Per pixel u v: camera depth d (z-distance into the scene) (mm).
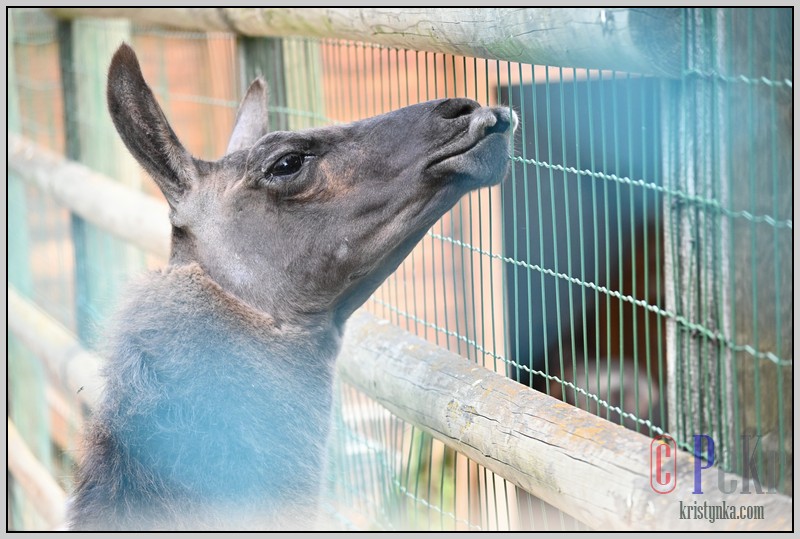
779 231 3414
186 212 4449
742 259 3400
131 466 4000
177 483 4012
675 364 3643
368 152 4336
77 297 10930
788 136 3375
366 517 6160
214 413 4117
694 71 3395
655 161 3887
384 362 4961
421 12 4527
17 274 12617
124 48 4277
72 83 11047
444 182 4262
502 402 4148
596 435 3658
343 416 6629
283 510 4230
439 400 4480
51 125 13102
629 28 3352
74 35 10898
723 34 3322
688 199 3502
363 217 4340
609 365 3834
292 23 5840
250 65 7031
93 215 8836
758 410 3307
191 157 4496
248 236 4406
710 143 3410
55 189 9953
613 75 3725
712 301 3473
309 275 4418
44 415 10602
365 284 4574
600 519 3533
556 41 3730
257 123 5180
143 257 9789
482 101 6203
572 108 6418
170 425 4039
